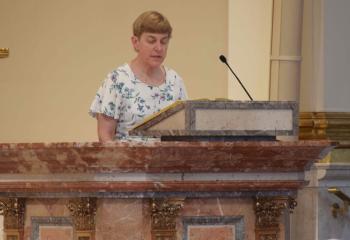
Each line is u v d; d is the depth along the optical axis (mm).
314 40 13766
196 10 14211
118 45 14352
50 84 14453
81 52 14414
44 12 14516
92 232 6719
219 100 6855
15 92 14547
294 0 13289
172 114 6816
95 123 14344
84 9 14430
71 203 6781
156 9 14312
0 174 6977
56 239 6914
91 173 6703
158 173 6668
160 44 8641
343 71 13766
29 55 14531
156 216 6664
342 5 13828
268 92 13461
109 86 8742
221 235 6824
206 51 14172
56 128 14438
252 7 13734
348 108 13680
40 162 6797
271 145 6660
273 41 13406
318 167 12875
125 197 6676
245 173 6824
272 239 6863
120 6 14367
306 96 13695
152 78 8844
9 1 14625
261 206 6848
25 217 7020
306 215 9562
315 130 13492
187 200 6781
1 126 14594
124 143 6504
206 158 6641
